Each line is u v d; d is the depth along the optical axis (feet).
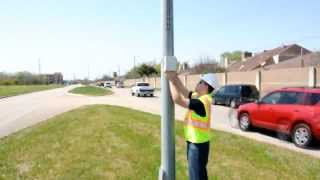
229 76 133.59
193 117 14.96
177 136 36.88
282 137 41.47
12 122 57.57
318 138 36.37
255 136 43.70
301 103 38.52
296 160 27.55
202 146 14.89
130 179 22.09
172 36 13.34
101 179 22.11
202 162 14.94
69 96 150.82
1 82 424.05
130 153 28.76
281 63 173.68
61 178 22.36
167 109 13.52
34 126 48.26
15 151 30.55
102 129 41.50
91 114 59.26
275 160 27.32
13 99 132.57
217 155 28.27
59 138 36.19
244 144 33.19
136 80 314.76
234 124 55.36
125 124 45.98
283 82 106.73
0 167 25.23
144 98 132.67
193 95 15.58
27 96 156.04
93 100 117.60
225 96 93.45
